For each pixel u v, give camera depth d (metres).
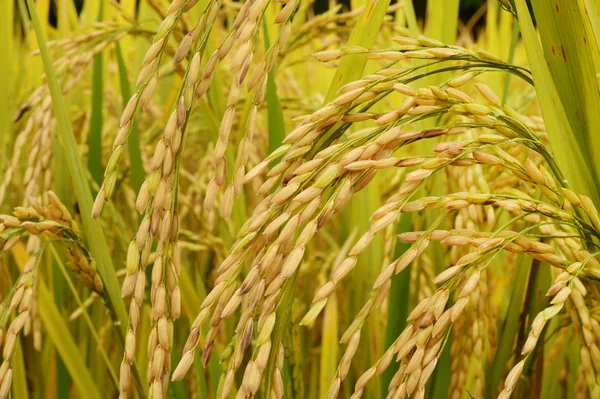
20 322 0.41
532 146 0.40
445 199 0.37
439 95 0.38
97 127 0.63
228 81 0.73
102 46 0.58
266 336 0.35
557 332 0.50
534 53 0.40
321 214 0.36
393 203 0.36
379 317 0.51
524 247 0.37
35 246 0.47
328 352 0.51
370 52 0.38
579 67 0.40
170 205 0.37
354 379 0.56
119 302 0.47
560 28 0.40
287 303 0.39
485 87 0.39
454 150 0.37
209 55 0.52
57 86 0.47
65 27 0.81
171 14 0.36
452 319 0.36
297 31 0.66
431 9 0.51
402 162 0.37
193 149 0.87
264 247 0.37
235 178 0.36
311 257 0.69
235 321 0.53
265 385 0.39
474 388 0.48
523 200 0.38
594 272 0.38
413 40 0.39
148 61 0.36
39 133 0.51
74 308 0.66
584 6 0.43
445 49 0.38
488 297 0.48
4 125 0.71
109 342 0.66
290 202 0.37
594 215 0.38
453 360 0.48
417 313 0.36
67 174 0.63
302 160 0.38
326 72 0.94
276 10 0.72
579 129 0.41
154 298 0.37
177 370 0.36
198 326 0.36
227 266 0.36
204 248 0.62
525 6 0.40
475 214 0.46
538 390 0.50
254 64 0.69
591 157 0.41
